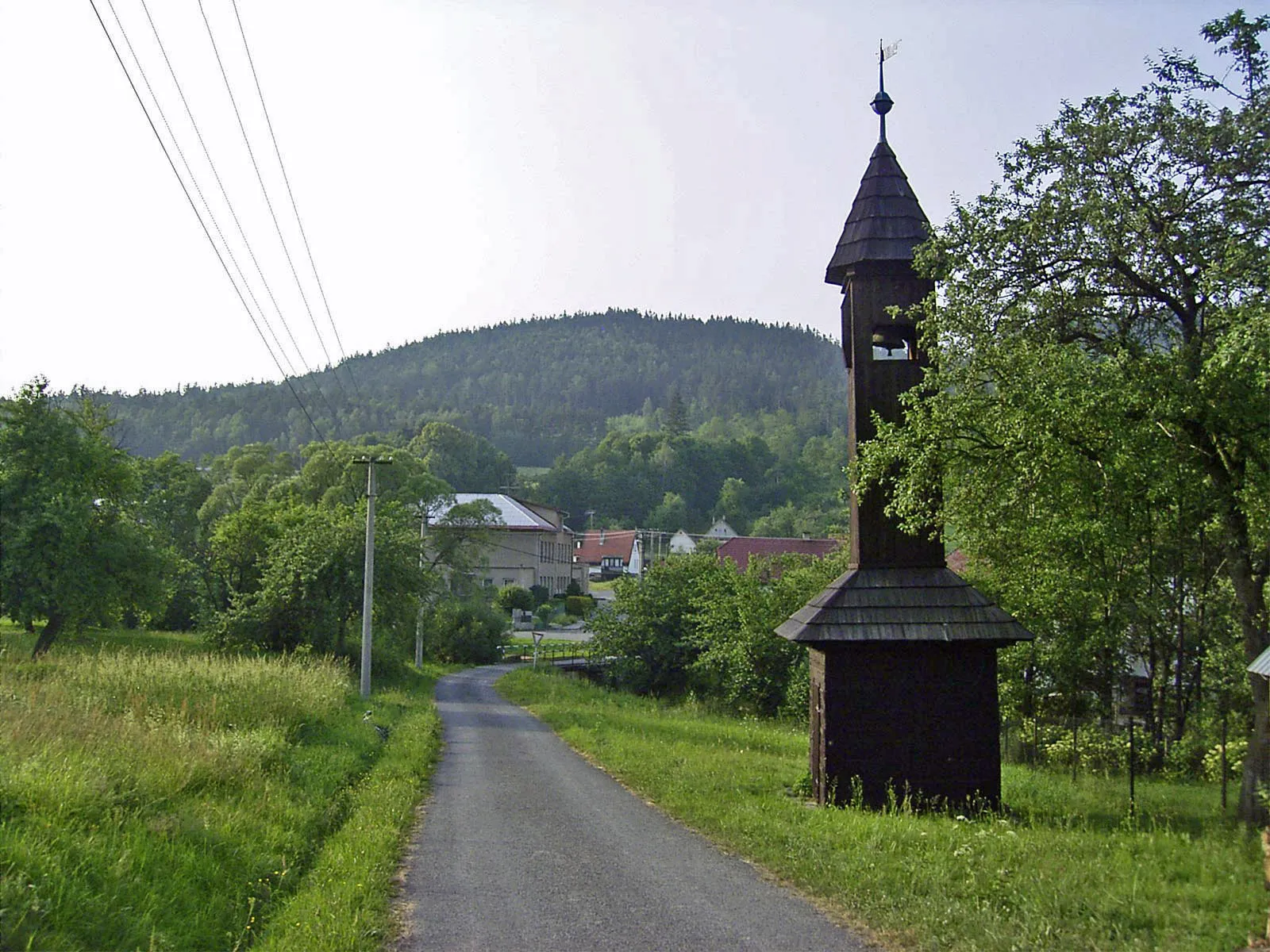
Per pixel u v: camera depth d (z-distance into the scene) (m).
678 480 125.75
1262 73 13.30
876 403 14.34
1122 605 17.67
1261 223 12.93
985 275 14.27
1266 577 14.15
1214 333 13.19
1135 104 14.09
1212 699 19.89
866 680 13.19
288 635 40.97
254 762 12.73
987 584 20.25
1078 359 12.97
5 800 8.38
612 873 9.49
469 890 8.82
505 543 87.00
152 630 53.72
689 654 44.91
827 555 38.59
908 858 9.35
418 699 33.25
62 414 38.19
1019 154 14.48
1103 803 14.17
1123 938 7.05
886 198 14.72
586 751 20.33
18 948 5.95
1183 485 13.38
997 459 14.05
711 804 12.77
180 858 8.26
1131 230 13.64
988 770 13.05
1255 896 8.14
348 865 9.25
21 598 35.03
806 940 7.27
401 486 69.19
